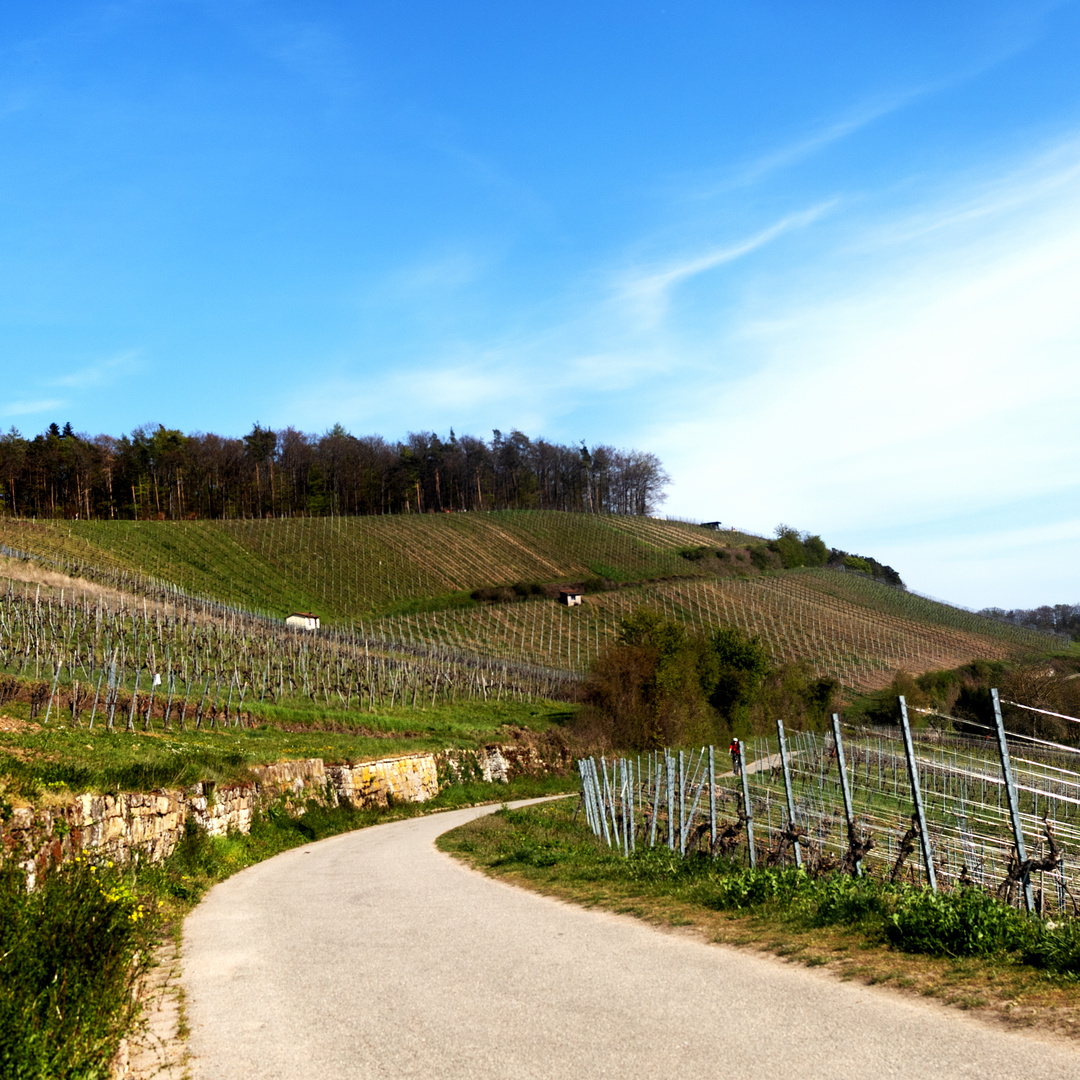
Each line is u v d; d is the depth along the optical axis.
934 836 19.08
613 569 105.69
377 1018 6.54
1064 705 54.41
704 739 51.31
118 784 13.66
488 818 25.70
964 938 7.42
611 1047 5.53
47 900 6.97
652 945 8.59
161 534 90.75
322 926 10.70
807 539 134.00
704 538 125.56
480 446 147.75
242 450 130.12
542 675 63.12
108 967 6.73
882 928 8.16
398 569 95.38
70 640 36.56
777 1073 4.91
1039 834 14.57
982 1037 5.31
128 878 11.88
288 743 29.36
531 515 123.31
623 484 159.38
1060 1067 4.75
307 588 86.06
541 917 10.59
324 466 133.50
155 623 41.50
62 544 76.31
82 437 123.06
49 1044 5.30
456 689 52.44
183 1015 6.94
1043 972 6.55
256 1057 5.85
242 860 17.86
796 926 8.89
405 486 137.62
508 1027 6.09
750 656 59.03
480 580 95.81
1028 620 138.00
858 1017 5.85
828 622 97.31
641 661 50.12
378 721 38.69
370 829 25.64
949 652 91.81
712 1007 6.28
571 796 36.50
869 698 72.06
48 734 18.45
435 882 14.28
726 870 13.03
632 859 15.01
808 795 27.42
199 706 30.59
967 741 47.72
